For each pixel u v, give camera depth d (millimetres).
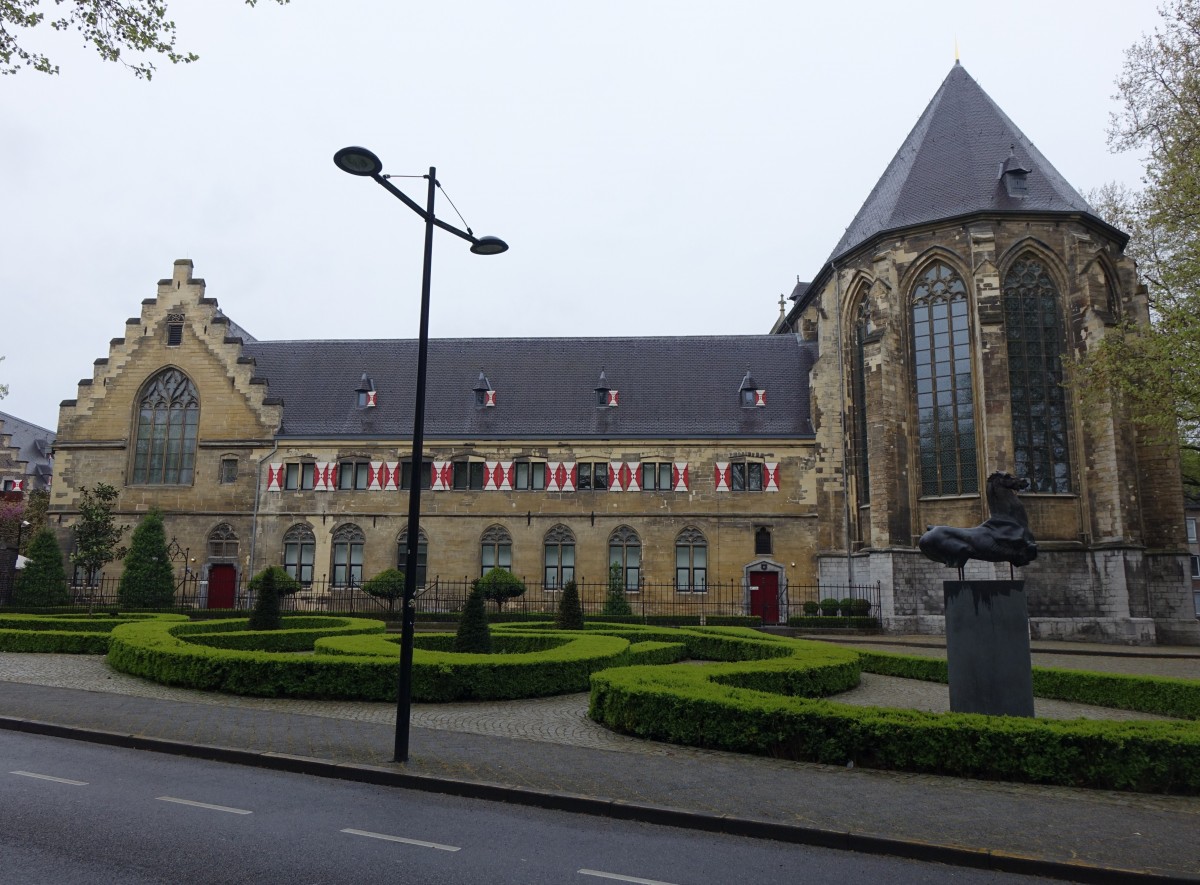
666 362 52000
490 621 39219
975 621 14188
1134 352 33125
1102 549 36844
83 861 7715
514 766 11625
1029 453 38531
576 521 46500
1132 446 37406
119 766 11680
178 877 7379
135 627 23266
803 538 45750
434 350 53312
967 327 39750
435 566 46312
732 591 45469
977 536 14781
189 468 48125
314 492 47031
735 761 12312
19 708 15383
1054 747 11508
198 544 46969
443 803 10234
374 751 12312
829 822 9438
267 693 17203
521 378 51156
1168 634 38312
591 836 9109
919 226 40656
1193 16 30828
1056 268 39656
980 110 44375
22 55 15234
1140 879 8094
